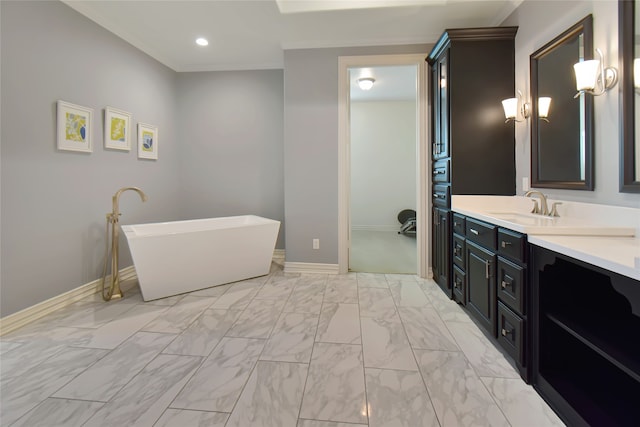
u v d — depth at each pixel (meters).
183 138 4.27
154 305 2.72
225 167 4.25
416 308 2.64
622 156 1.59
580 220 1.89
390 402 1.53
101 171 3.05
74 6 2.69
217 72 4.18
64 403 1.53
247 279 3.39
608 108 1.71
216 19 2.95
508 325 1.82
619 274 1.09
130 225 3.18
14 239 2.29
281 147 4.16
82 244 2.85
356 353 1.97
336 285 3.21
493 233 1.99
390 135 6.64
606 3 1.71
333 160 3.49
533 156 2.35
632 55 1.54
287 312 2.58
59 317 2.48
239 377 1.73
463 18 2.89
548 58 2.19
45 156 2.50
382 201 6.71
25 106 2.35
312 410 1.48
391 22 2.97
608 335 1.31
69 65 2.68
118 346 2.05
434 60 3.14
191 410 1.48
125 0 2.65
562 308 1.56
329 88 3.44
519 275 1.69
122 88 3.28
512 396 1.57
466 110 2.70
